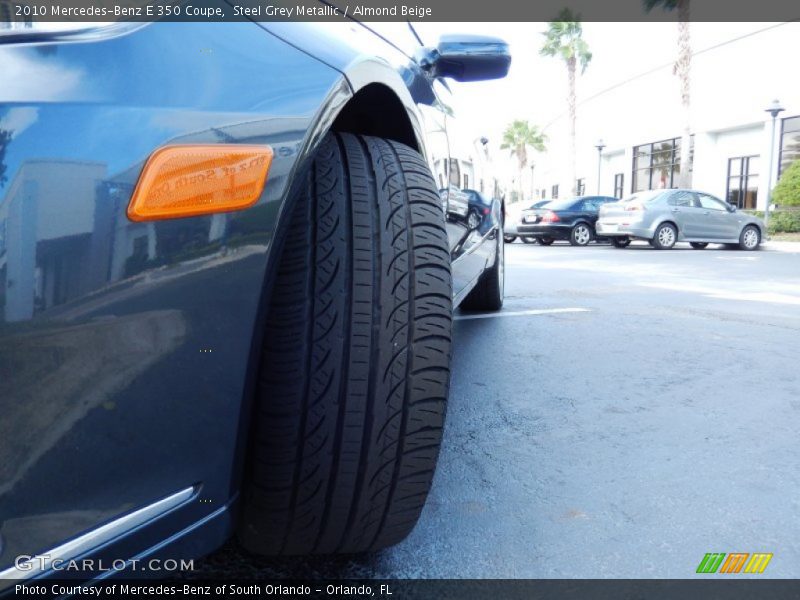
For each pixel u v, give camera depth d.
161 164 1.03
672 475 2.28
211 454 1.15
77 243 0.96
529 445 2.54
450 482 2.21
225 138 1.11
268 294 1.22
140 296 1.02
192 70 1.12
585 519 1.97
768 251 14.46
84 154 0.97
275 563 1.70
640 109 30.41
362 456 1.35
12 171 0.92
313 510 1.37
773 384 3.35
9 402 0.91
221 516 1.20
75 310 0.96
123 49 1.07
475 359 3.83
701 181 26.33
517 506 2.05
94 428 0.99
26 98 0.95
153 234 1.03
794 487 2.20
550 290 6.98
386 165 1.59
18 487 0.93
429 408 1.41
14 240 0.91
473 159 3.33
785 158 22.41
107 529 1.02
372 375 1.35
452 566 1.72
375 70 1.56
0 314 0.90
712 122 25.53
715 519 1.98
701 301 6.11
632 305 5.86
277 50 1.28
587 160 36.34
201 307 1.09
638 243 17.78
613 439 2.60
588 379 3.43
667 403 3.04
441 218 1.58
